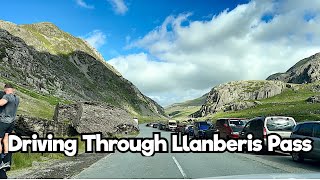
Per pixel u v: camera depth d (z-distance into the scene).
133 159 20.23
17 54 149.12
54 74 190.00
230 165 16.61
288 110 163.25
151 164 17.58
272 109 186.88
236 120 28.45
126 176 13.41
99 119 38.69
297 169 14.96
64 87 177.00
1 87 80.06
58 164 17.86
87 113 37.44
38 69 162.38
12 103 9.14
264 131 21.75
